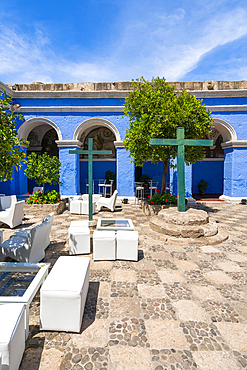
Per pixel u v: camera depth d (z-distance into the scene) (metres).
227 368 1.93
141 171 15.80
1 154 3.24
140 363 1.96
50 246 4.98
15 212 6.62
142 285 3.32
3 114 3.35
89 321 2.51
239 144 11.44
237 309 2.76
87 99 11.59
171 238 5.29
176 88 11.48
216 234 5.54
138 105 7.75
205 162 16.14
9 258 4.14
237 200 11.59
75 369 1.90
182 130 5.77
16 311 2.00
